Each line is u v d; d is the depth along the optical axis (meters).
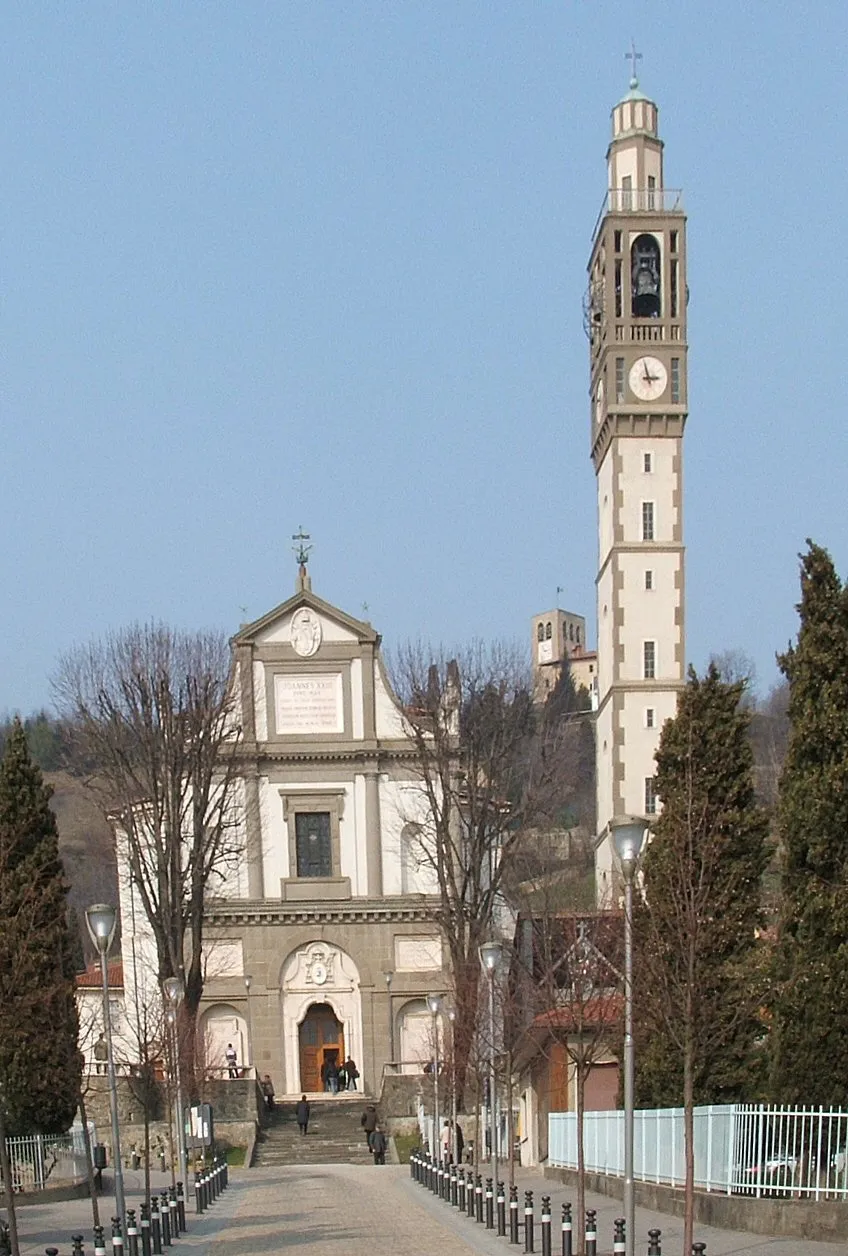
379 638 85.81
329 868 84.56
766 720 121.94
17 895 47.75
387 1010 83.19
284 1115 78.81
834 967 31.41
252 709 84.81
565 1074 54.16
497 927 78.56
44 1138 47.69
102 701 77.19
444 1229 37.72
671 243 96.12
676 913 34.69
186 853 81.06
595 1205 39.84
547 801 82.75
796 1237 29.69
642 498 94.62
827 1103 31.22
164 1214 36.62
